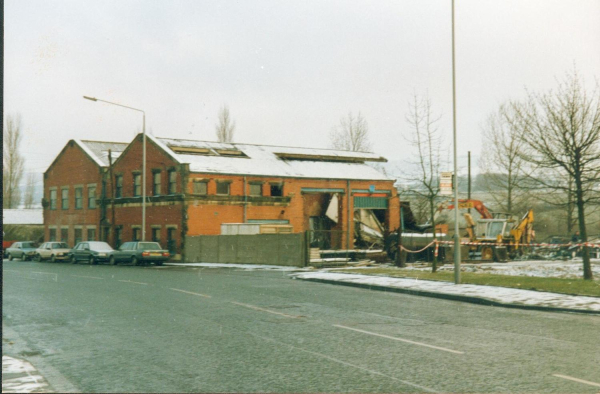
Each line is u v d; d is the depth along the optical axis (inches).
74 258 1706.4
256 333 432.5
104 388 281.0
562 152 839.1
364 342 394.9
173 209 1663.4
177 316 525.0
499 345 384.8
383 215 1969.7
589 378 293.4
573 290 685.9
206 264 1480.1
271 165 1840.6
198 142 1898.4
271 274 1109.7
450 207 1649.9
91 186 2101.4
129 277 1035.3
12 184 2854.3
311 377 297.3
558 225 2114.9
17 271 1259.2
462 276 876.6
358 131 2596.0
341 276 928.3
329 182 1850.4
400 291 749.9
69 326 474.9
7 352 371.9
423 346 380.2
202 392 271.7
